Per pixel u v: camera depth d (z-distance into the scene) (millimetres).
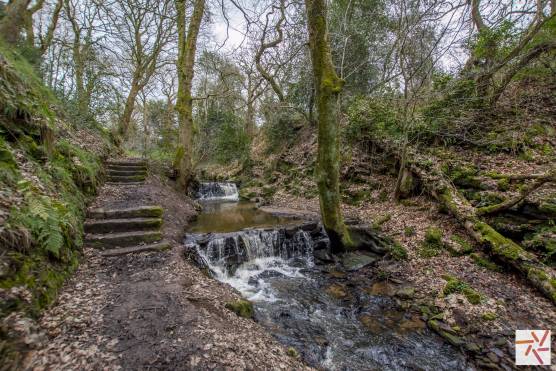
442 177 7266
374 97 10891
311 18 5832
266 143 18031
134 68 13844
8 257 2375
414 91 7242
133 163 8898
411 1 7141
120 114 12500
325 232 7430
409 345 3730
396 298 4879
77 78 8445
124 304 2975
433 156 8188
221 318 3164
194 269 4543
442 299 4531
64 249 3441
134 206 5969
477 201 6328
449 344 3721
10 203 2770
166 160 12797
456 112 8273
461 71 8594
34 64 7016
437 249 6004
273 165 15570
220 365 2232
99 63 9625
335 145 6129
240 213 9992
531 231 5113
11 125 3949
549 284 4180
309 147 13867
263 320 4141
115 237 4625
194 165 14375
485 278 4879
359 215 8672
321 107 5977
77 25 10453
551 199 5129
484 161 7227
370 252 6754
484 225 5570
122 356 2158
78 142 6797
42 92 6121
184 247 5332
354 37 11633
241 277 5898
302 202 11242
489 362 3332
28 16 8711
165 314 2869
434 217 7098
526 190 5016
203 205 12273
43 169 4109
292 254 7078
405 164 8562
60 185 4344
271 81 9289
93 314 2676
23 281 2381
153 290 3404
